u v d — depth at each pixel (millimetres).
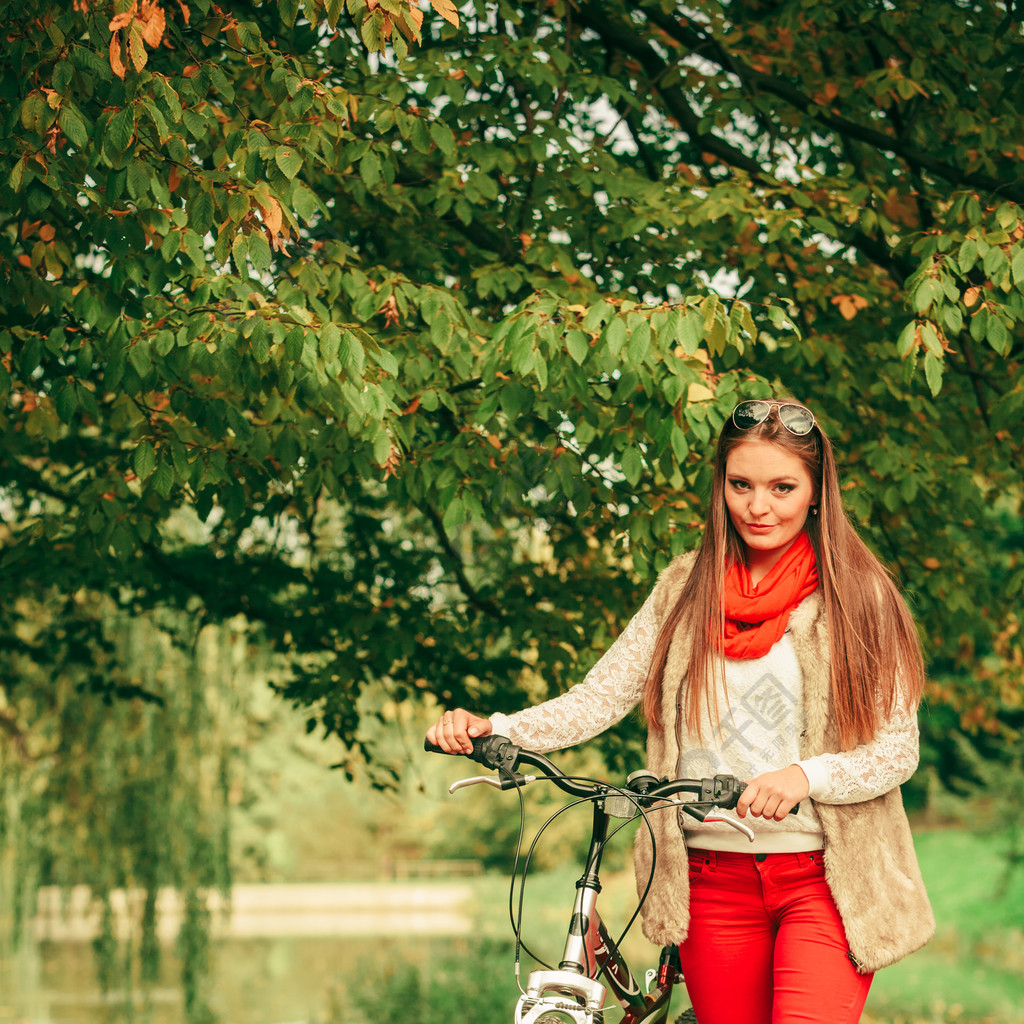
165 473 5527
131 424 6367
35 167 4375
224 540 9742
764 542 3100
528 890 46031
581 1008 2629
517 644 8094
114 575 8398
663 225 6559
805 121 8086
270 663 13289
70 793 14117
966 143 7242
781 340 6980
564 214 7145
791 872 3018
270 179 4707
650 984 3461
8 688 12586
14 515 9898
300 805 64062
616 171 7027
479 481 6066
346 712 8828
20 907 15227
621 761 9562
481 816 62750
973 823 25969
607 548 8617
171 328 4957
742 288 7418
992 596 8812
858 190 6969
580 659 7695
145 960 14117
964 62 7379
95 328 5332
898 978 21156
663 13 7633
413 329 6492
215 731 14266
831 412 7453
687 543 6086
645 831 3205
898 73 7078
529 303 5168
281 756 34594
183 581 9367
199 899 14219
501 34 6980
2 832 14711
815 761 2863
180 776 13922
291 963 31781
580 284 6594
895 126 7848
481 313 7297
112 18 4078
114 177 4297
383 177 6066
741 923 3086
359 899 56875
